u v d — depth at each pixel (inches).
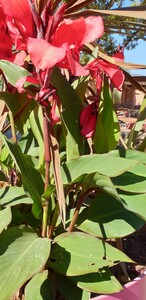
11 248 32.9
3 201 37.7
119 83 31.4
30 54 25.5
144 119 48.1
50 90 28.9
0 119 43.3
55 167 32.2
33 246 32.7
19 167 33.3
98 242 33.5
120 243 42.7
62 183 32.0
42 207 37.6
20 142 47.9
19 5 28.0
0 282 29.4
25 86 29.9
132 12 37.7
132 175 34.8
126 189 32.4
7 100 38.4
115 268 46.1
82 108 38.2
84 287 32.1
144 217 28.5
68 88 36.5
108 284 31.9
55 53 25.3
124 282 42.1
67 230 37.6
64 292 33.9
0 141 40.7
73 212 40.5
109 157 34.1
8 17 30.9
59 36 27.8
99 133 37.9
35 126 41.6
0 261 31.4
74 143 38.0
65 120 36.6
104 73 35.5
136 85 44.7
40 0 28.4
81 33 27.9
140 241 55.7
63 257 33.5
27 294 33.4
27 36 28.7
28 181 35.4
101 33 27.7
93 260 32.0
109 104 37.5
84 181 33.1
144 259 49.3
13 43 32.1
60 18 27.8
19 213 40.6
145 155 36.5
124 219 35.9
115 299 34.6
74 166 35.1
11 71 31.0
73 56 28.0
